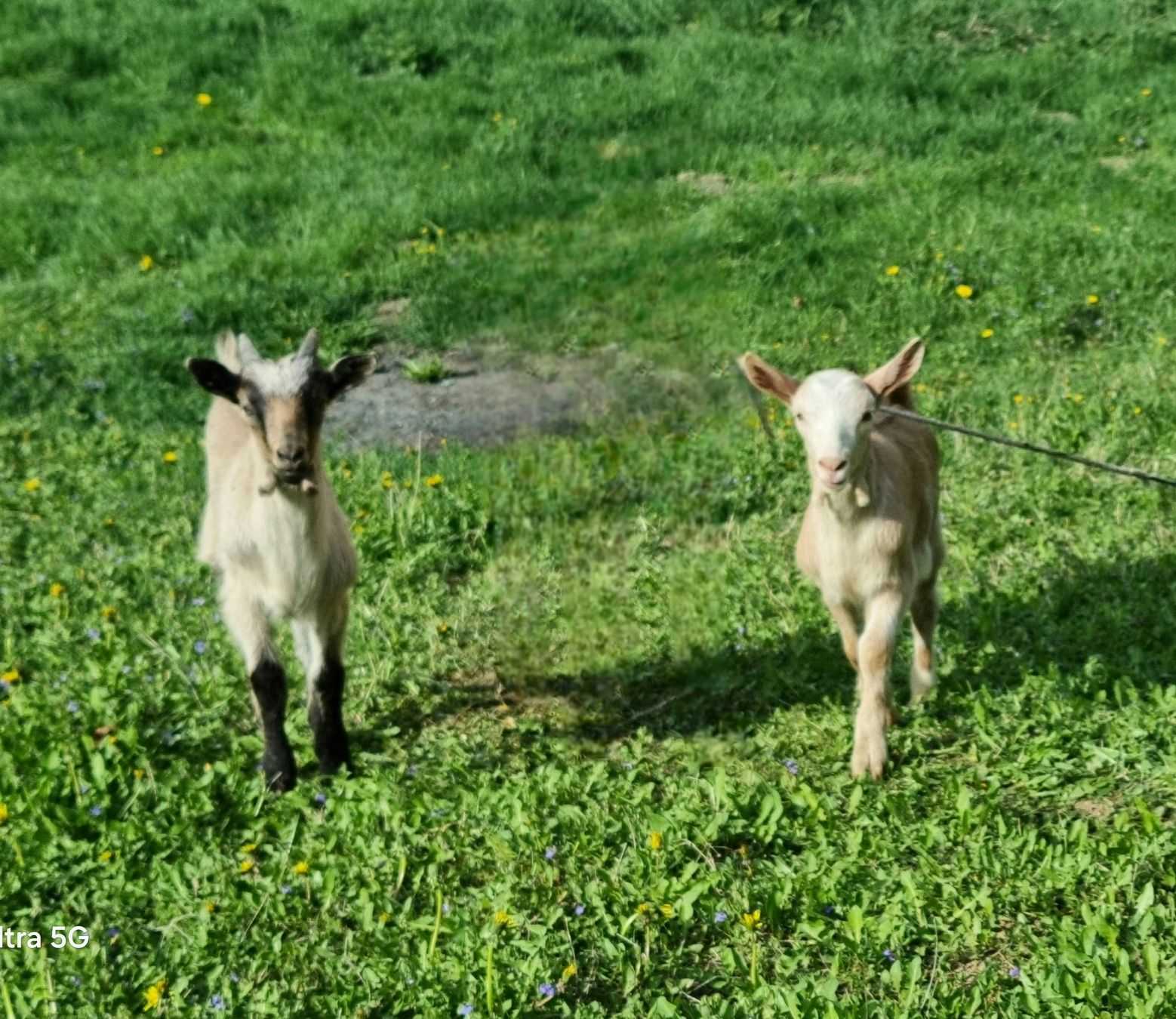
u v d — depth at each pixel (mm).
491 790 4625
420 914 4359
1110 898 4250
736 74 9430
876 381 4660
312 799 4648
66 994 4215
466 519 5602
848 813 4512
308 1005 4172
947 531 5434
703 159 8211
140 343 6738
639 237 5824
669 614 5109
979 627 5039
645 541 5281
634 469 5363
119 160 8953
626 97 8938
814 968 4219
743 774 4680
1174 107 8844
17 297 7199
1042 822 4492
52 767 4664
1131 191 7672
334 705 4777
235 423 4988
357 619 5270
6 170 8805
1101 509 5461
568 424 5367
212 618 5285
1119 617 4992
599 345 5418
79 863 4500
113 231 7801
